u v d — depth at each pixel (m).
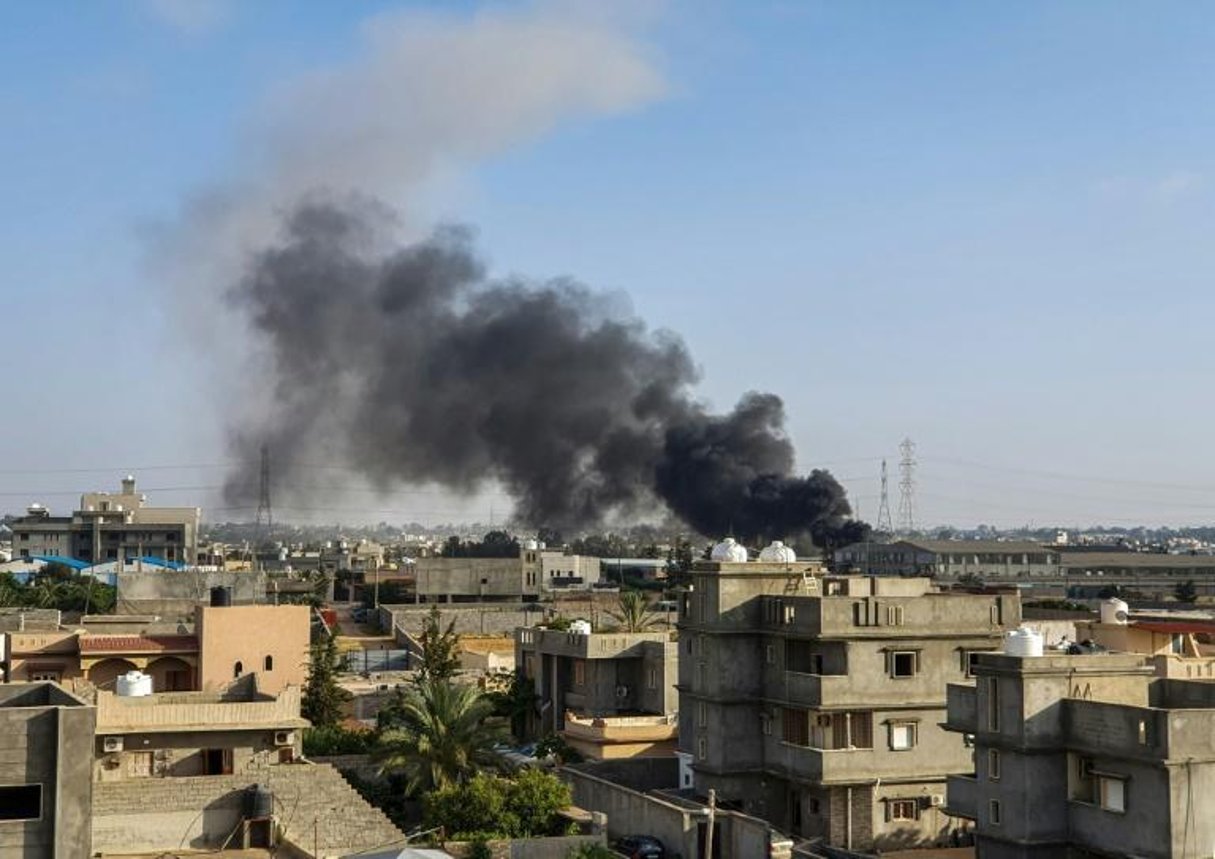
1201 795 45.66
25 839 37.75
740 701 68.25
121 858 51.44
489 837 56.47
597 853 54.25
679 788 72.00
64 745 38.19
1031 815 49.22
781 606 67.25
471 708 65.88
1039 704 49.56
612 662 88.94
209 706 57.25
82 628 96.19
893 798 64.56
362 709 97.06
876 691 64.81
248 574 129.50
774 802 67.88
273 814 53.94
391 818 65.00
